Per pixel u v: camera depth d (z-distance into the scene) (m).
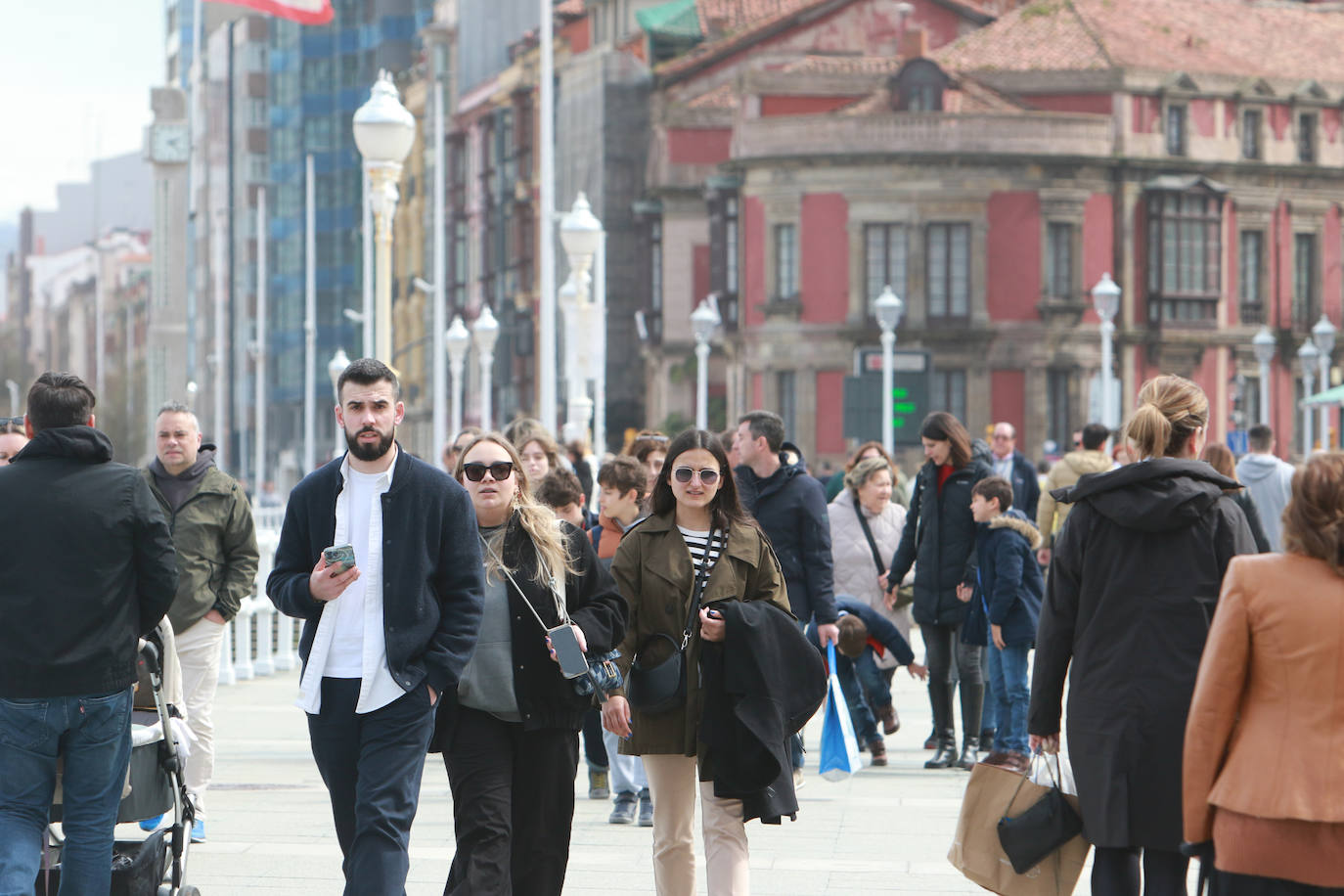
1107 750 22.77
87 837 24.30
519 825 26.09
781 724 25.61
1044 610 23.92
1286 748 19.42
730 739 25.66
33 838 23.81
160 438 35.50
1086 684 23.17
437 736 25.64
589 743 41.38
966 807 24.50
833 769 30.19
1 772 23.91
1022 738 44.22
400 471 24.89
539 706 25.66
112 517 24.39
